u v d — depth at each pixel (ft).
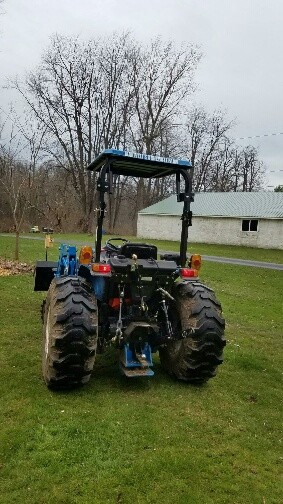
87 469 8.39
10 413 10.43
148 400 11.73
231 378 14.15
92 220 122.83
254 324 23.07
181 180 14.90
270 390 13.32
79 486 7.88
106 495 7.69
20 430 9.59
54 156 110.11
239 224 94.73
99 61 121.80
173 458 8.91
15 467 8.34
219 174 161.99
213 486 8.15
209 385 13.29
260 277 42.98
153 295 13.38
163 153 131.64
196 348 12.43
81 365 11.41
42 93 110.22
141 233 110.83
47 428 9.78
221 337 12.57
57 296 11.78
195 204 107.55
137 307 12.99
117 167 14.88
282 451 9.68
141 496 7.73
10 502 7.38
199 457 9.04
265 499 7.88
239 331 21.21
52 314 11.62
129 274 12.58
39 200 92.02
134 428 10.05
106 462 8.64
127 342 12.09
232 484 8.25
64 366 11.27
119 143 128.98
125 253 13.41
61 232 105.70
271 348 18.49
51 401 11.21
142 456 8.95
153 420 10.54
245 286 36.91
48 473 8.19
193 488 8.05
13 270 32.71
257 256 69.46
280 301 30.86
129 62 123.34
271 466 8.98
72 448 9.04
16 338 16.49
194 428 10.34
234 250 80.48
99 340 13.24
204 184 156.97
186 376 12.90
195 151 154.81
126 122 127.75
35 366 13.69
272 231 90.38
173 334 12.61
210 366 12.72
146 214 109.40
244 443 9.84
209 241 99.04
